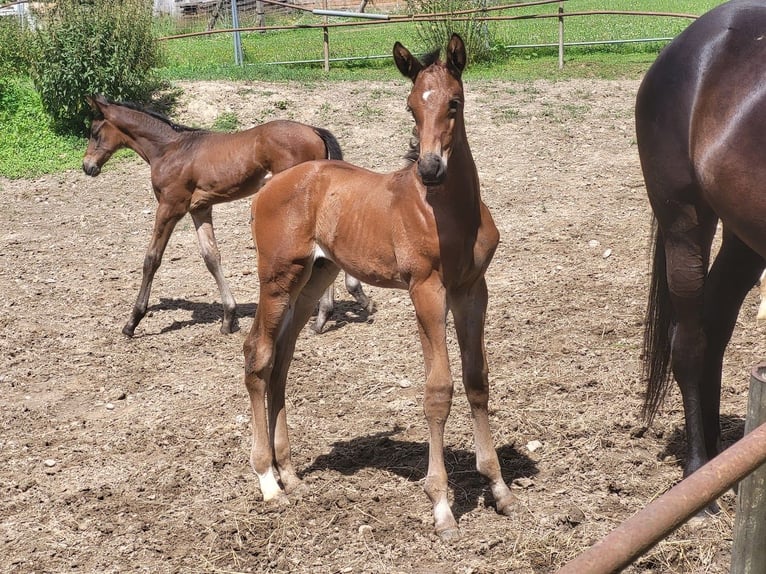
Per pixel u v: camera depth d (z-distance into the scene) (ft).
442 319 13.15
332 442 17.08
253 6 78.23
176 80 49.29
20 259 31.04
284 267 14.78
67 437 18.28
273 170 23.63
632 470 14.93
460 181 12.82
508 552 12.92
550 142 39.32
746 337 20.03
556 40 59.88
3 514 15.23
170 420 18.74
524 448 16.01
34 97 47.73
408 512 14.26
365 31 71.31
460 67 12.70
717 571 12.11
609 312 22.36
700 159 13.17
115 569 13.38
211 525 14.38
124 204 36.78
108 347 23.50
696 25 13.93
